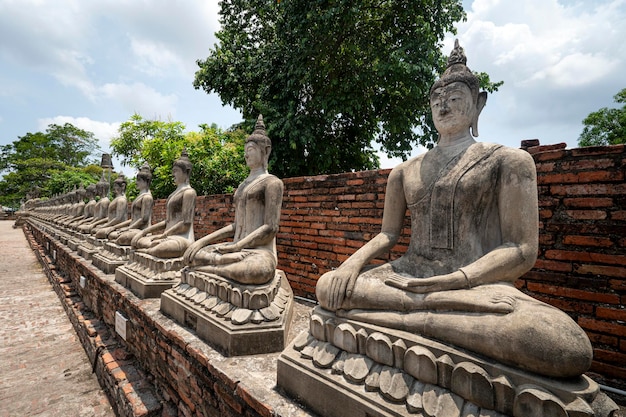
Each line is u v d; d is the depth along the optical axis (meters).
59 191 30.73
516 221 2.21
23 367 5.18
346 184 5.27
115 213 9.02
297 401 2.42
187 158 6.06
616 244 2.90
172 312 4.09
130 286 5.35
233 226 4.53
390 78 9.62
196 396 3.21
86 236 9.42
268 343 3.20
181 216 5.69
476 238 2.38
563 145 3.29
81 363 5.34
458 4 9.91
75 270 8.26
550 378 1.65
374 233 4.89
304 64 10.30
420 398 1.91
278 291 3.77
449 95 2.60
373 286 2.42
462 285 2.12
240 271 3.44
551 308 1.80
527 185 2.21
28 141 41.59
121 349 5.01
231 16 12.30
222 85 11.74
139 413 3.47
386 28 10.25
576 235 3.10
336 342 2.44
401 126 10.66
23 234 24.14
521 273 2.20
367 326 2.31
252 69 11.29
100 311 6.26
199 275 3.97
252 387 2.59
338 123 12.17
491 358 1.82
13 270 12.19
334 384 2.22
